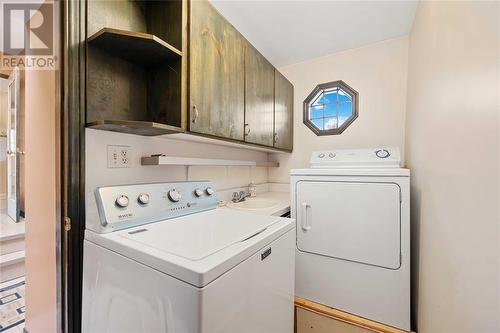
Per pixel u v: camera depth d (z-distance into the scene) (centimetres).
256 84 189
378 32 214
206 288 62
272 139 219
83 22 105
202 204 138
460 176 83
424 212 135
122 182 122
